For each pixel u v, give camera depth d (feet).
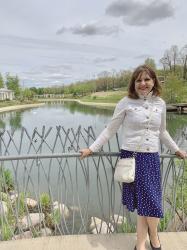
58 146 17.83
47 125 102.22
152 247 8.84
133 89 8.23
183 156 9.07
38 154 9.24
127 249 9.16
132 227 10.67
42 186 21.04
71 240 9.61
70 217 16.76
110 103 259.39
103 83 384.47
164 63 220.23
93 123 103.40
